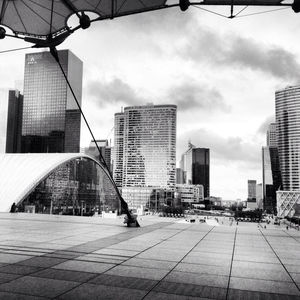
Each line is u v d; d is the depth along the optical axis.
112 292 6.70
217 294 6.75
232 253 11.34
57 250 11.02
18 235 14.62
